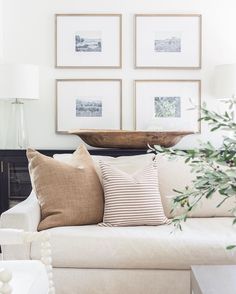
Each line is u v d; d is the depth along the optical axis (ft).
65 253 7.04
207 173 3.80
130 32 11.83
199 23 11.80
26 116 11.84
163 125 11.83
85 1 11.76
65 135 11.86
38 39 11.78
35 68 10.91
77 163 8.53
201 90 11.87
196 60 11.85
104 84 11.86
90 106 11.85
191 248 6.94
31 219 7.35
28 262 5.66
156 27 11.81
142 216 7.90
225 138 4.05
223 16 11.80
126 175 8.33
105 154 10.64
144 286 7.06
